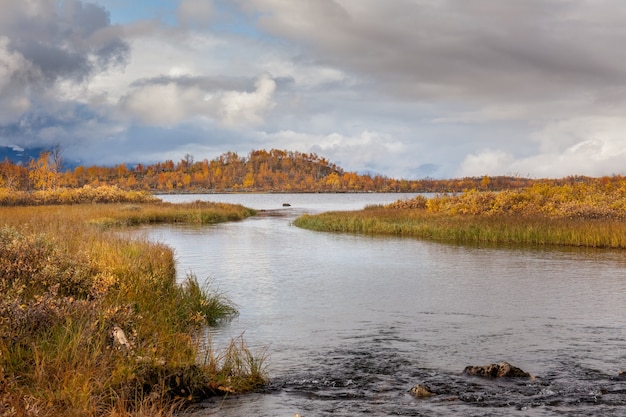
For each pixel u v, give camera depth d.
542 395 7.81
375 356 9.80
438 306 14.16
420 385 7.93
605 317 12.89
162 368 7.77
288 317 12.89
